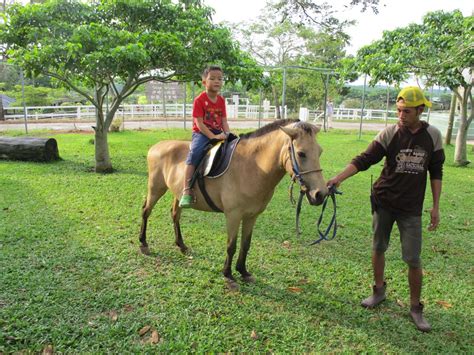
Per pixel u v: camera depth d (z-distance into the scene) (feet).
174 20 26.35
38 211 18.47
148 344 9.45
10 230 15.84
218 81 11.75
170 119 72.95
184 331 9.89
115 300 11.21
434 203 10.37
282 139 10.40
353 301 11.81
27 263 13.17
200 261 14.05
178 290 11.91
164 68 26.00
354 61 34.71
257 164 11.03
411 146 9.87
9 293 11.28
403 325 10.69
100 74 24.43
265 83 27.73
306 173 9.48
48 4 24.29
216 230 17.03
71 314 10.46
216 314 10.81
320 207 20.93
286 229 17.53
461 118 34.06
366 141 48.47
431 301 11.92
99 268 13.03
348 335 10.13
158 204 20.38
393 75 27.40
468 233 17.74
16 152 29.99
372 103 120.47
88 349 9.21
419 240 10.29
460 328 10.63
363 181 27.22
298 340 9.87
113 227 16.85
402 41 31.07
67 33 24.02
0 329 9.65
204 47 24.90
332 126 71.87
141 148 37.99
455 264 14.53
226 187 11.55
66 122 64.49
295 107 93.71
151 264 13.67
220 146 11.84
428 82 29.14
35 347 9.12
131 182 24.80
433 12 31.99
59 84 30.14
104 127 27.09
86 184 23.85
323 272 13.52
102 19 26.16
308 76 74.08
